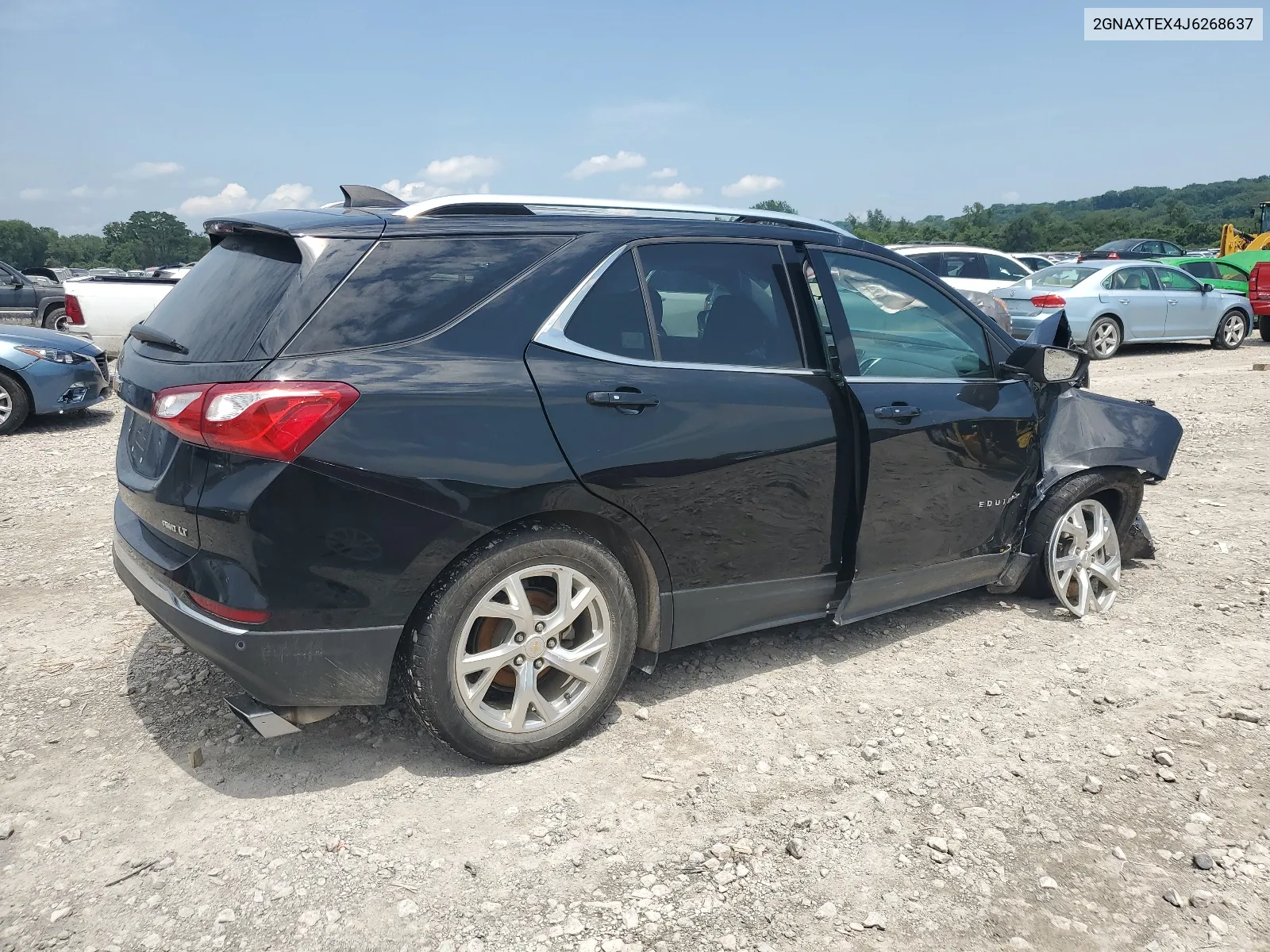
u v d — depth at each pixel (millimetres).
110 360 13383
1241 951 2393
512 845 2775
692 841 2809
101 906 2502
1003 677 3924
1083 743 3393
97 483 7078
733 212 3816
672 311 3406
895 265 4086
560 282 3170
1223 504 6527
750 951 2373
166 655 4008
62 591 4766
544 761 3230
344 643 2816
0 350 9031
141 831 2826
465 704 3010
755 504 3502
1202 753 3330
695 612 3512
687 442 3281
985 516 4273
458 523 2859
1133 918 2510
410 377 2822
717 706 3635
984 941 2422
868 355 3855
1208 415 9875
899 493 3879
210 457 2717
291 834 2814
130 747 3293
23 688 3703
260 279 2943
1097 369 13914
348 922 2457
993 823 2914
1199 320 16234
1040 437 4465
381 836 2811
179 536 2844
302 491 2670
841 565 3855
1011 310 14750
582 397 3080
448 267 3035
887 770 3205
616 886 2605
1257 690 3795
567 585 3143
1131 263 15602
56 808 2932
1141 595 4867
